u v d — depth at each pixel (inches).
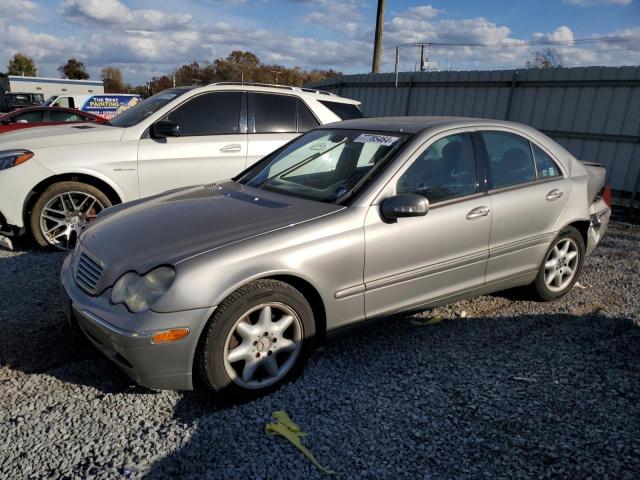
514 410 116.8
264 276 114.3
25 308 164.2
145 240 120.4
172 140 235.0
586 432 109.5
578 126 392.5
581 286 201.0
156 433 106.5
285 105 257.4
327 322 127.0
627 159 365.4
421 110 521.3
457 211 144.0
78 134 224.5
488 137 159.5
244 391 116.6
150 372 107.8
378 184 134.3
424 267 140.2
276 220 124.9
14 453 99.5
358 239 127.0
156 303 106.2
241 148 245.0
